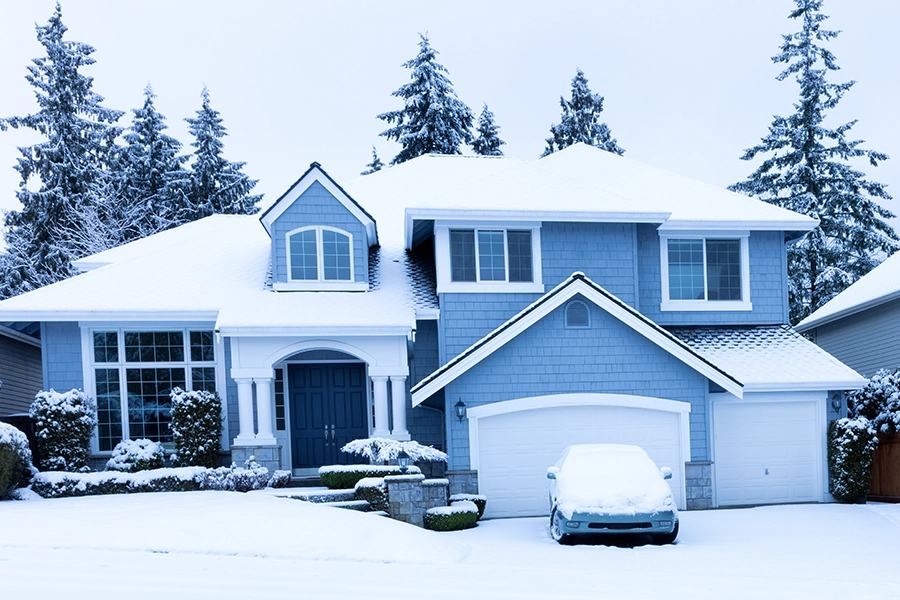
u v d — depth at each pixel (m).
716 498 17.44
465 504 14.83
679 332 19.75
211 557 9.66
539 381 16.67
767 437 17.92
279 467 17.25
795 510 16.41
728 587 8.77
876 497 18.50
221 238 22.45
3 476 13.88
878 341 24.42
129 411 17.94
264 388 16.94
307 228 18.95
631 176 22.33
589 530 12.03
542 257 18.36
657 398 16.89
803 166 36.75
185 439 16.80
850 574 9.71
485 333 18.05
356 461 19.06
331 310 17.75
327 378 19.23
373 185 25.86
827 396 18.16
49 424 16.41
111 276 19.19
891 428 18.14
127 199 39.78
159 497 14.06
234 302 18.06
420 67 44.28
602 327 16.88
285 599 7.67
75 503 13.36
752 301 20.20
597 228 18.66
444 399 17.14
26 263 36.09
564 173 22.41
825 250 36.09
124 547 9.87
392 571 9.33
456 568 9.74
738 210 20.28
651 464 13.33
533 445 16.62
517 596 8.09
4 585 7.95
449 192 18.69
